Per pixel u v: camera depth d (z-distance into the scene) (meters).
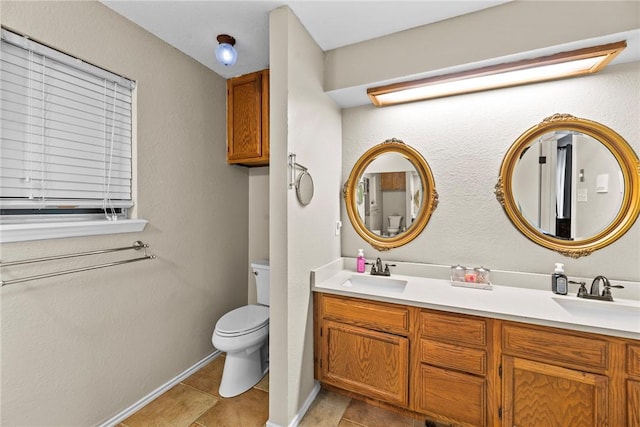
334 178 2.04
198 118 1.99
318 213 1.78
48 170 1.25
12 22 1.10
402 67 1.62
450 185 1.86
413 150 1.95
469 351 1.36
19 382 1.14
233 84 2.15
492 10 1.43
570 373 1.19
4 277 1.10
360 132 2.12
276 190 1.44
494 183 1.75
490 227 1.77
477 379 1.34
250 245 2.52
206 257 2.08
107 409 1.46
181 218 1.88
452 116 1.85
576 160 1.59
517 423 1.28
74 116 1.34
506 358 1.29
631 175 1.48
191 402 1.68
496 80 1.61
